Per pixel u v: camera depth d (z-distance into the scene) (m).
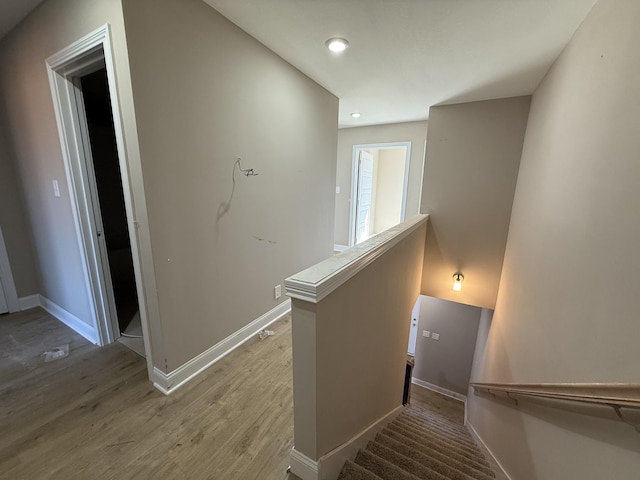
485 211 3.34
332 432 1.36
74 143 1.88
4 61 2.12
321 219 3.19
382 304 1.88
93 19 1.40
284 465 1.34
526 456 1.58
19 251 2.69
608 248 1.09
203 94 1.68
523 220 2.56
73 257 2.21
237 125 1.95
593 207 1.26
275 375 1.93
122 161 1.48
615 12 1.23
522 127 3.04
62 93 1.79
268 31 1.88
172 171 1.57
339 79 2.66
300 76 2.50
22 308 2.76
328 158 3.15
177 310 1.72
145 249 1.55
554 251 1.69
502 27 1.75
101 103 3.26
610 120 1.19
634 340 0.86
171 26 1.47
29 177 2.34
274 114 2.27
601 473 0.94
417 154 4.68
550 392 1.25
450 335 4.84
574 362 1.25
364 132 5.01
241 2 1.60
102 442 1.42
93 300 2.14
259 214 2.28
